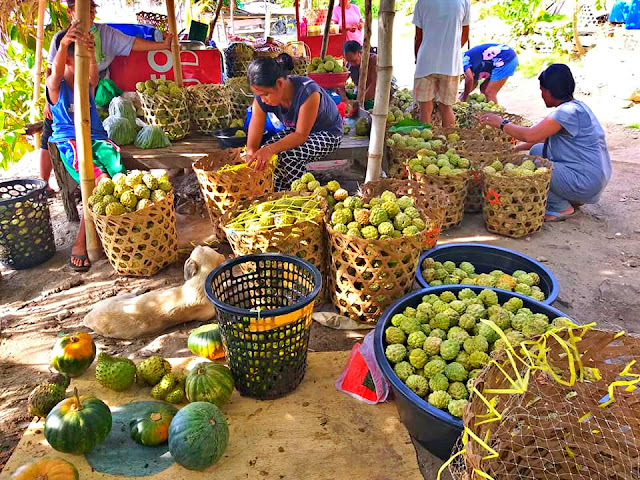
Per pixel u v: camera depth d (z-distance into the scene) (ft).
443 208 12.92
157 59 19.81
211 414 7.79
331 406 9.13
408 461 8.09
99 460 8.03
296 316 8.68
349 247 10.66
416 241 10.62
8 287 13.60
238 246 11.64
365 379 9.34
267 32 52.34
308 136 15.33
